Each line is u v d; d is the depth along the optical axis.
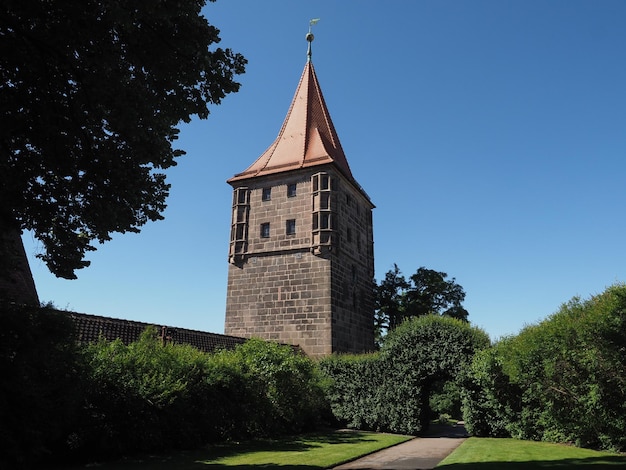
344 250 33.97
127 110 9.60
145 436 14.03
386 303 47.22
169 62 9.80
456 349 22.03
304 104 39.03
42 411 10.66
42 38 8.78
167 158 11.02
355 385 24.75
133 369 14.33
